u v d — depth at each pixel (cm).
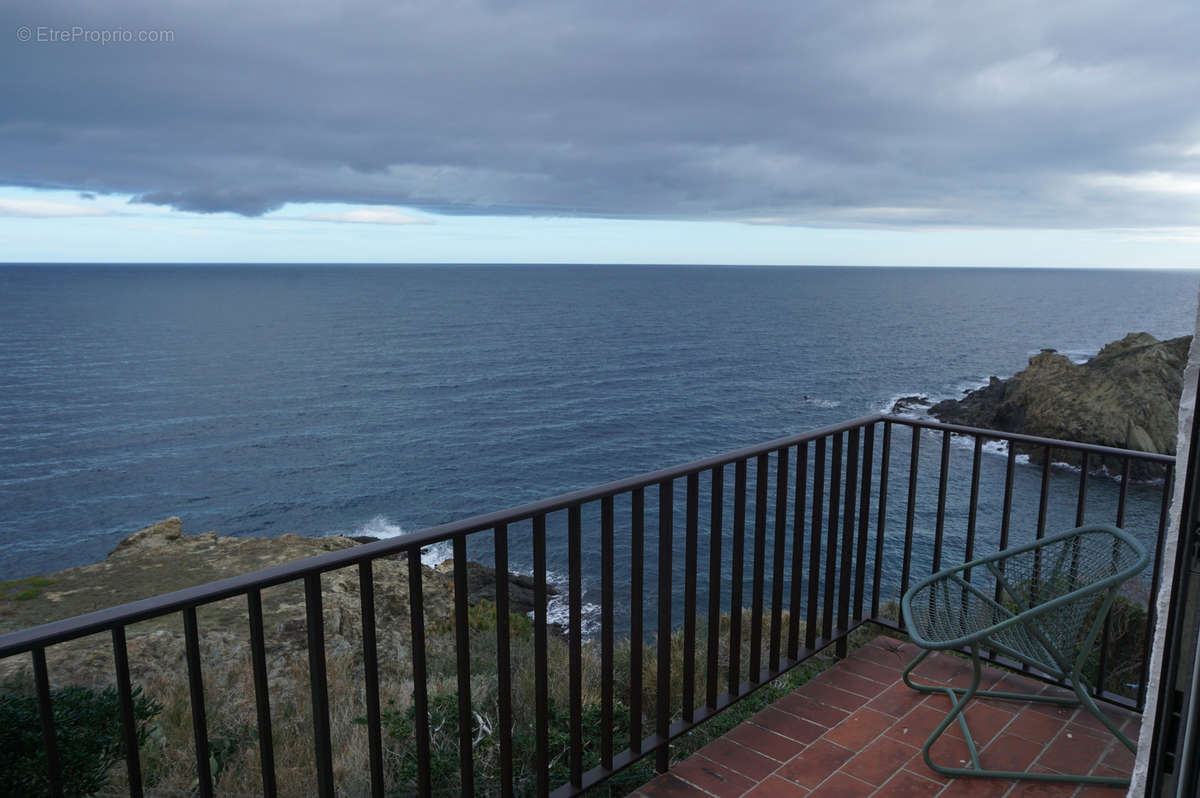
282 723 481
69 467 5031
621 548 2862
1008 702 291
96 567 1157
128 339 11831
